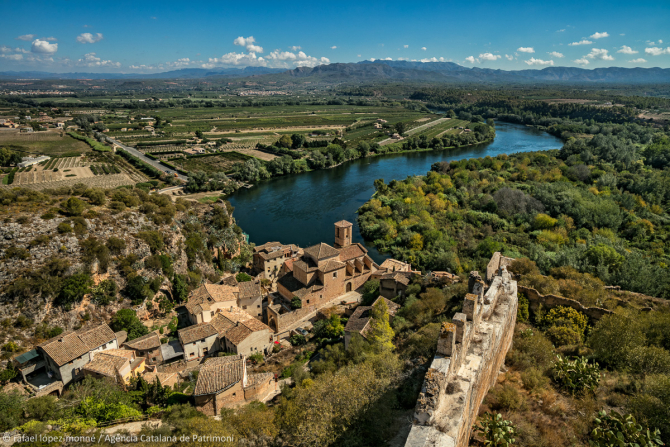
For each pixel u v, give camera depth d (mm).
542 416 25594
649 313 40906
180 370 55156
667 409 23828
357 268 84688
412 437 19203
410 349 41719
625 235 104938
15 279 57625
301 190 173125
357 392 31672
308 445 29578
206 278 83688
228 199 161375
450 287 58781
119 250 69438
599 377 28672
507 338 33500
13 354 52438
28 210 67062
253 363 58312
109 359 50938
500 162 179125
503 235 107562
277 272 91375
